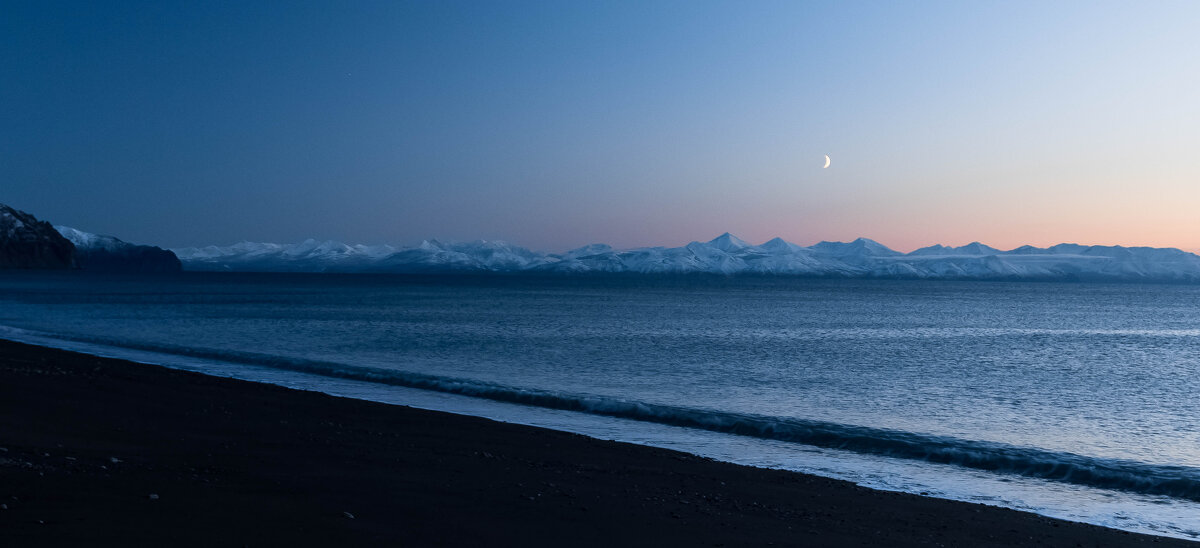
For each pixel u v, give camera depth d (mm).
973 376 37250
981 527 11492
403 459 13570
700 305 122188
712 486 13227
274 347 44906
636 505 11016
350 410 20031
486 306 106812
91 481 9438
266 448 13719
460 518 9352
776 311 104938
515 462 14242
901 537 10367
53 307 85688
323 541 7730
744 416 23016
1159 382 36188
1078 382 35719
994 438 21266
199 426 15602
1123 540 11352
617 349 47312
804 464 17188
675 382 32469
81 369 24859
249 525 8070
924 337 64188
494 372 34938
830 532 10281
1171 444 20922
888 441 19453
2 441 11656
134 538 7203
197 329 57281
